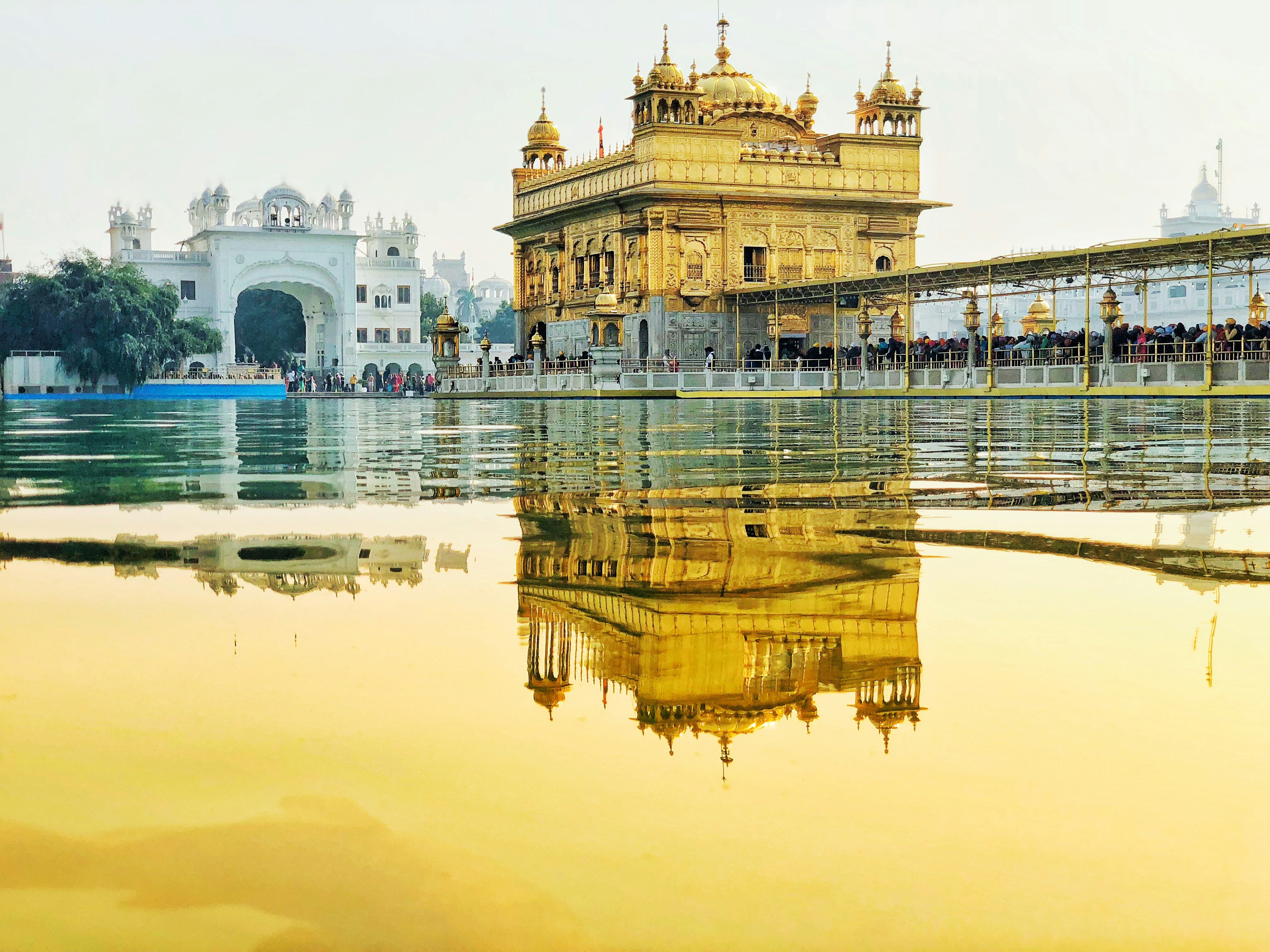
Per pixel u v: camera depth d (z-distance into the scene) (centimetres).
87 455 1265
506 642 333
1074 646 329
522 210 7250
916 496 759
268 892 174
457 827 197
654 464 1084
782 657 316
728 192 6047
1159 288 11631
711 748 238
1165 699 274
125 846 190
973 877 181
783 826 200
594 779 221
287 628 351
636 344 6188
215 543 540
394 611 377
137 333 8100
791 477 920
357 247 10975
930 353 5094
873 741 243
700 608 382
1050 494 768
